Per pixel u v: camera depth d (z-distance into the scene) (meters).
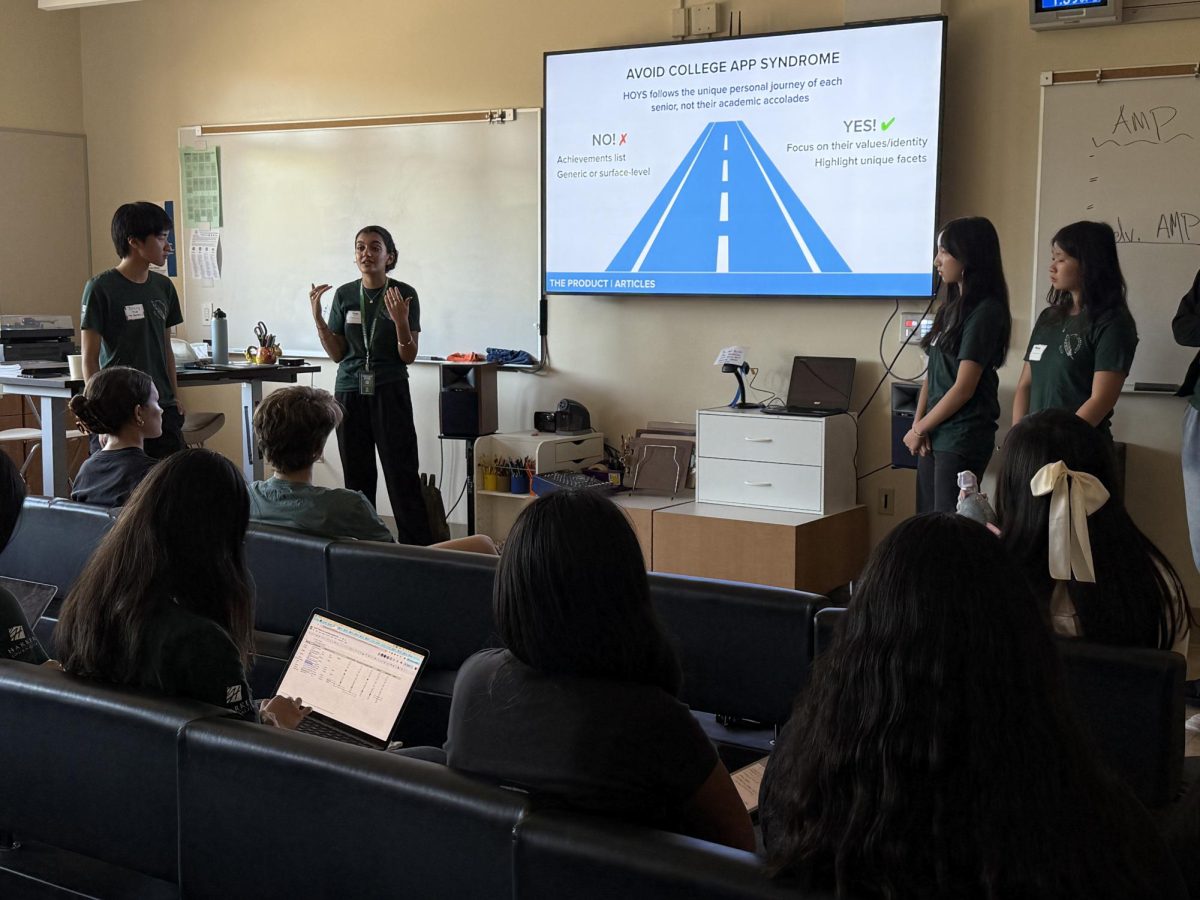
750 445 5.29
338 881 1.51
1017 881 1.07
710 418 5.38
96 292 4.72
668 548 5.27
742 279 5.62
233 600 2.04
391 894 1.46
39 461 6.75
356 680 2.43
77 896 1.85
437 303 6.62
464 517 6.69
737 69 5.50
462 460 6.67
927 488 4.22
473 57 6.34
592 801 1.44
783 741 1.36
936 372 4.12
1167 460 4.79
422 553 2.89
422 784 1.43
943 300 4.09
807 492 5.19
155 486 1.99
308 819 1.52
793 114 5.39
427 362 6.68
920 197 5.15
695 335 5.86
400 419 5.83
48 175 7.68
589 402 6.21
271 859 1.57
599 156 5.89
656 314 5.96
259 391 6.12
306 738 1.56
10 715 1.83
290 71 6.97
